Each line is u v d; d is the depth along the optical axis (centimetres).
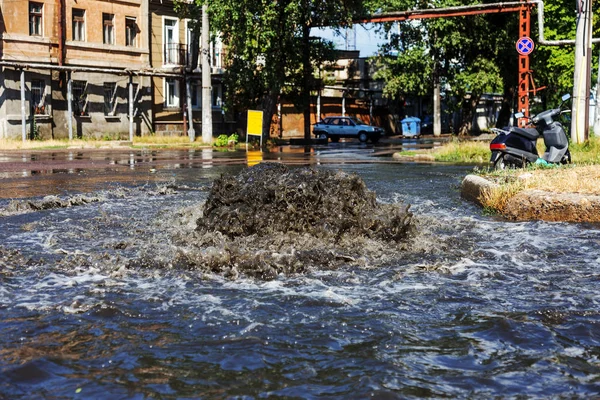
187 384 320
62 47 3688
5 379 323
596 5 3728
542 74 4694
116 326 409
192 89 4462
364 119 6006
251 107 4059
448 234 762
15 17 3494
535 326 412
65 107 3744
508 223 845
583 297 483
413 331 403
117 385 318
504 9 3173
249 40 3441
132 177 1504
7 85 3472
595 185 910
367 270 579
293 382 323
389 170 1747
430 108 6406
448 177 1505
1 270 559
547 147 1441
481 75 4662
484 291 504
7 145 3150
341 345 376
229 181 738
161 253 627
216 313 438
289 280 538
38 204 952
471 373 337
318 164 2034
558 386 321
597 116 2647
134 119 4075
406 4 4684
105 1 3903
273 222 697
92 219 848
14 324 412
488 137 4741
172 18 4294
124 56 4016
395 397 305
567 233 766
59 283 520
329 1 3612
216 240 688
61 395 306
